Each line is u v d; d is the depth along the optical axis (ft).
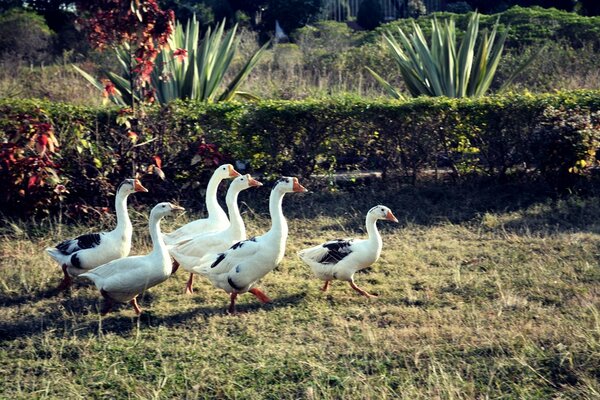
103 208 34.65
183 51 38.65
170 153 37.91
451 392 18.26
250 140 38.91
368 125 39.09
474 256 29.89
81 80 63.77
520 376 19.42
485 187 39.14
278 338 22.34
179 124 38.06
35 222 34.19
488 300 25.12
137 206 36.14
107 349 21.61
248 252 24.32
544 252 29.89
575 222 33.88
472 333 22.02
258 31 101.71
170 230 33.40
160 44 37.01
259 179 39.86
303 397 18.78
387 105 38.68
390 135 39.22
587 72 60.39
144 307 25.35
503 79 62.64
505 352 20.68
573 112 38.19
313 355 20.95
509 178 39.65
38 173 33.27
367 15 103.65
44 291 26.66
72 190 35.63
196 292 26.96
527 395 18.48
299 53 77.51
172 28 37.04
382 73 65.46
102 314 24.44
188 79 45.65
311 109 38.55
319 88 55.88
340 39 84.74
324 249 26.18
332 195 38.75
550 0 99.19
